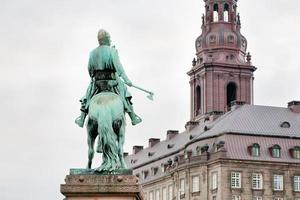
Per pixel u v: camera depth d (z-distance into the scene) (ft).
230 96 642.22
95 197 65.05
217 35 643.45
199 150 499.51
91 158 69.72
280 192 484.74
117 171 67.10
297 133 501.15
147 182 619.67
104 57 70.49
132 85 71.00
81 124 71.31
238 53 643.86
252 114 513.86
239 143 486.79
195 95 648.79
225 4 652.07
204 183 490.08
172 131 636.07
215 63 632.79
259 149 487.61
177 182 518.78
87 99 71.15
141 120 71.67
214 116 556.51
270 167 485.97
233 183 478.59
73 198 65.05
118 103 69.56
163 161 604.90
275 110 523.70
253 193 480.23
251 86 641.40
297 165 489.26
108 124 68.44
